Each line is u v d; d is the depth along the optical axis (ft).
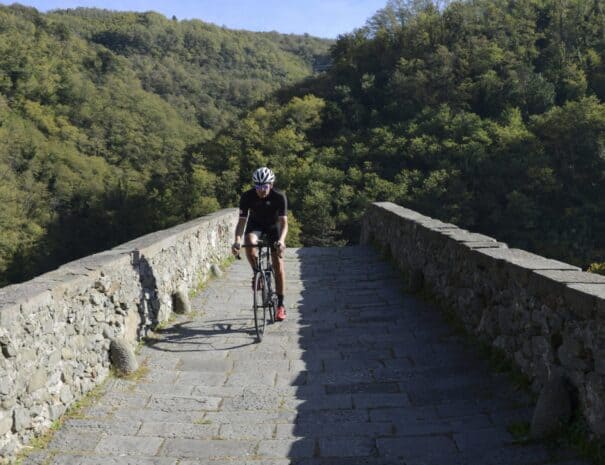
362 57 234.79
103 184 223.71
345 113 201.36
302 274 30.40
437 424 11.56
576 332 10.22
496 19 235.40
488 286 15.46
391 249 33.04
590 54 218.79
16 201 197.98
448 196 149.07
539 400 10.52
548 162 160.66
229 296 24.67
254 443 10.99
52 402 11.68
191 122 336.08
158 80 380.58
